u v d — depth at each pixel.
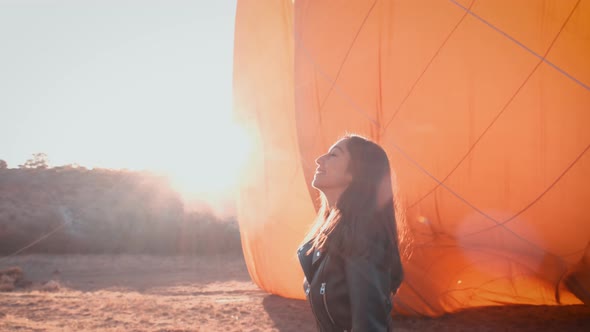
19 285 16.66
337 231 1.69
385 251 1.64
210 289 15.48
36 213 33.06
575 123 6.04
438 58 6.66
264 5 11.41
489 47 6.33
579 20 5.93
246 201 12.27
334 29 7.73
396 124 7.06
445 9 6.63
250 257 12.77
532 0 6.12
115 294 13.84
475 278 8.23
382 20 7.17
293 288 11.62
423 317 8.77
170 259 25.95
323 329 1.73
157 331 8.86
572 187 6.22
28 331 8.70
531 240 6.84
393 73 7.02
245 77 12.12
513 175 6.48
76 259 25.23
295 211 10.59
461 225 7.17
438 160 6.86
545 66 6.08
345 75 7.54
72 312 10.63
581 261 6.84
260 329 9.07
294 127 10.54
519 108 6.25
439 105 6.70
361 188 1.76
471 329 8.14
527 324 8.39
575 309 9.40
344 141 1.90
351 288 1.57
